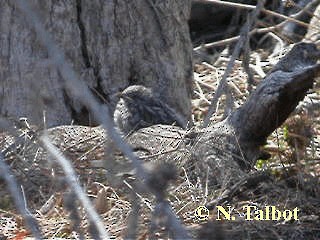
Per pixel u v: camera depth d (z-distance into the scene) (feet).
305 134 32.35
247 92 40.98
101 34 36.17
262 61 46.83
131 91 34.96
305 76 28.96
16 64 35.91
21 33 35.81
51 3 35.47
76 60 36.06
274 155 32.60
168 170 15.29
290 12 50.98
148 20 36.60
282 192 28.94
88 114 35.83
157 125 33.04
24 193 28.81
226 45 50.29
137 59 36.63
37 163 30.32
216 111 39.04
